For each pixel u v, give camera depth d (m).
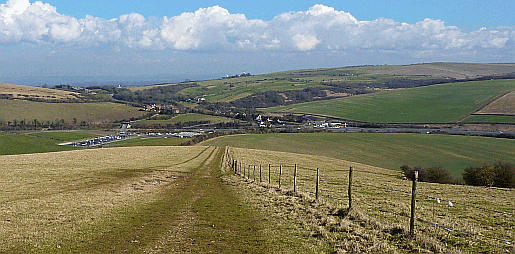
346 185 27.52
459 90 191.62
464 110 155.75
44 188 23.23
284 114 182.38
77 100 196.62
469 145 100.25
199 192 23.55
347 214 14.26
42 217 14.88
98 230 12.98
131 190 23.80
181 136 129.25
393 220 13.91
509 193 26.75
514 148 95.50
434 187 30.44
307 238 11.66
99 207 17.14
